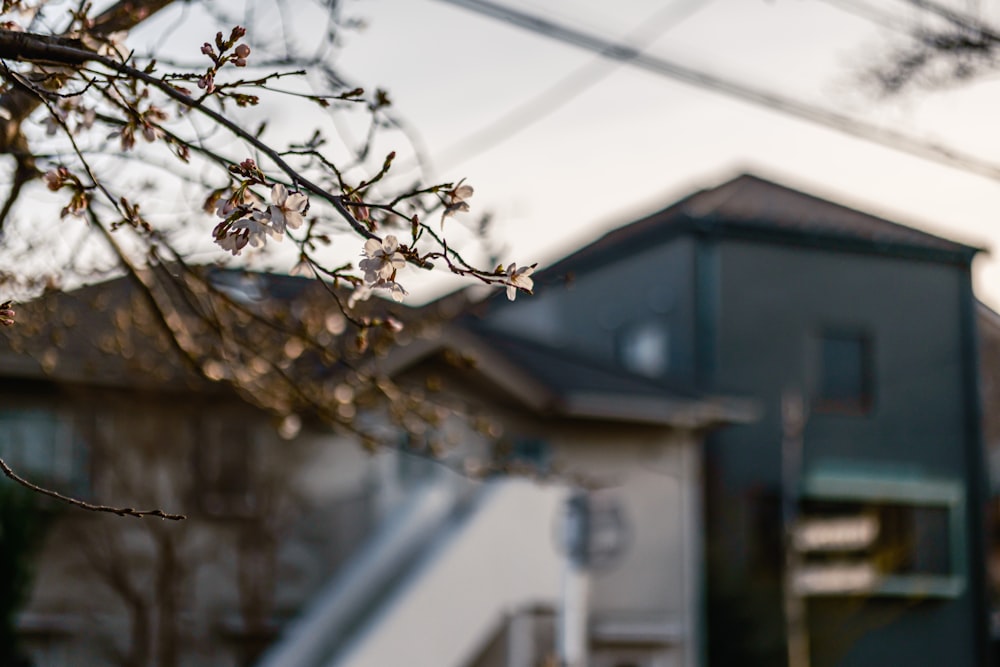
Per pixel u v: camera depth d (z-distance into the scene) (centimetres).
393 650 1237
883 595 1795
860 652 1769
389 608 1253
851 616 1770
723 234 1834
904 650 1797
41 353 728
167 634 1150
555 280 420
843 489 1805
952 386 1928
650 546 1559
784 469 1688
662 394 1623
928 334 1930
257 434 1269
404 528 1342
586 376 1611
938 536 1859
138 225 316
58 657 1152
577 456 1530
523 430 1492
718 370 1792
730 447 1770
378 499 1361
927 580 1819
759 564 1742
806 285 1872
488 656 1380
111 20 373
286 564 1273
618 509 1214
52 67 304
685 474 1598
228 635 1211
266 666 1202
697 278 1823
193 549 1213
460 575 1307
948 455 1906
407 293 255
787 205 2034
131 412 1163
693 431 1627
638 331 1922
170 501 1211
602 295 2017
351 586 1277
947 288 1956
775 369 1828
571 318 2086
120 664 1135
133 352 774
